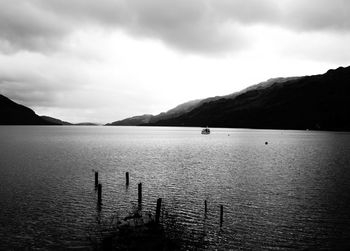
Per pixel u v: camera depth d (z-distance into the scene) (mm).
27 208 33875
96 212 32906
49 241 25328
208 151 101000
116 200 37688
